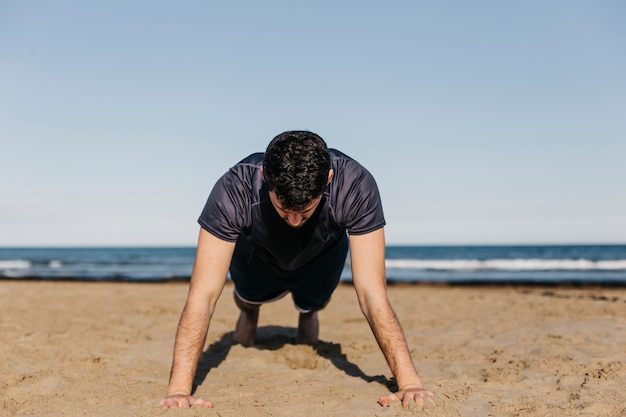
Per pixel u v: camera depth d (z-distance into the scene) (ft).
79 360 13.42
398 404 9.23
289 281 12.32
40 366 12.70
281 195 7.97
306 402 9.93
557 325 19.27
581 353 13.83
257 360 13.73
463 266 93.09
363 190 9.61
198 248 9.64
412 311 25.13
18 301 28.73
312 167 7.87
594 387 10.68
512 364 13.07
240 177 9.68
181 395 9.34
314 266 11.65
